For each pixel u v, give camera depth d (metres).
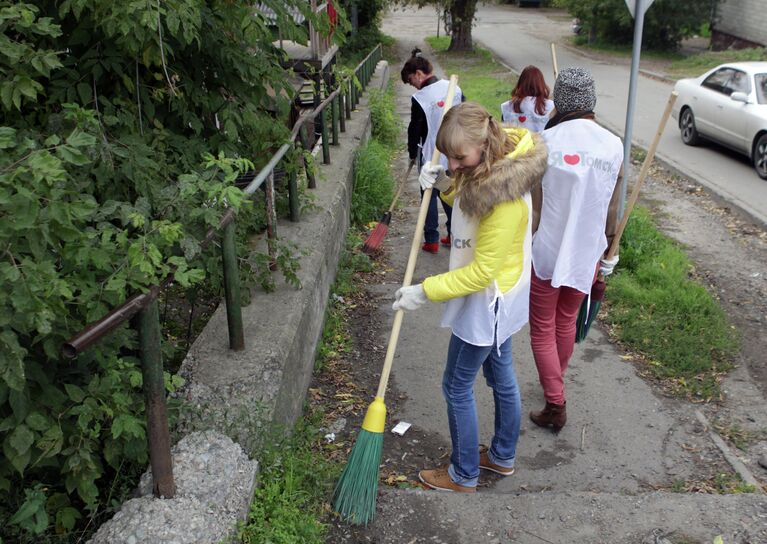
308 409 4.05
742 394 4.42
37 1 3.12
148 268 2.30
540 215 3.60
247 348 3.43
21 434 2.38
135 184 3.18
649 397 4.37
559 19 45.44
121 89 3.54
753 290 6.07
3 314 2.10
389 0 29.19
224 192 2.90
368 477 2.97
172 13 2.91
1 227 2.08
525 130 2.89
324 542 2.85
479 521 2.99
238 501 2.65
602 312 5.48
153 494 2.58
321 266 4.73
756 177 9.87
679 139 12.38
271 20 4.45
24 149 2.26
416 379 4.59
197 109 4.10
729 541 2.82
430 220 6.71
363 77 14.20
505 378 3.39
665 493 3.15
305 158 5.26
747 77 10.68
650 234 6.74
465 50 28.97
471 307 3.04
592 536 2.89
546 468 3.72
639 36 5.66
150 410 2.43
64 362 2.70
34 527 2.46
